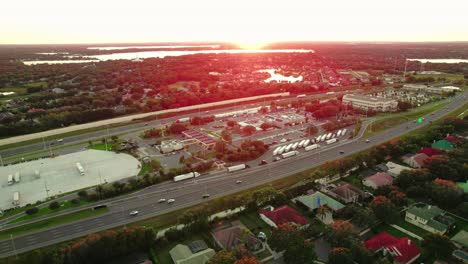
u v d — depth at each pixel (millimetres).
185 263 95250
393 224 120188
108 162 187125
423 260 99938
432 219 117000
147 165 181750
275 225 118562
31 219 128500
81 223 125312
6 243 113125
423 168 154875
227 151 195750
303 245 98312
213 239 113438
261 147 196750
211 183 157875
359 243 101688
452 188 130500
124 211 133875
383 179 148875
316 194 136000
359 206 131875
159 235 116500
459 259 99312
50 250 101750
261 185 154500
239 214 130375
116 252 102438
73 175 170000
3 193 151000
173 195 146875
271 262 101500
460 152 167500
